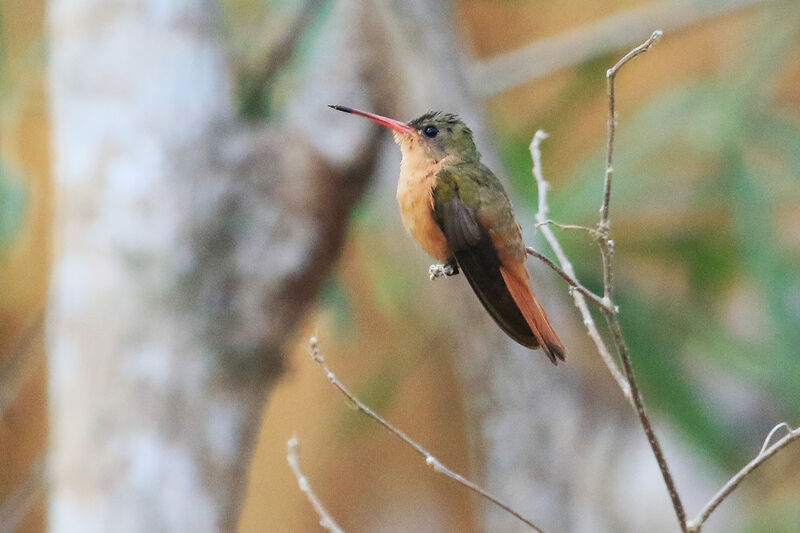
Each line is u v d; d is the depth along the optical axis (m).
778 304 11.23
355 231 11.27
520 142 11.71
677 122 11.92
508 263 6.03
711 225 11.96
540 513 8.77
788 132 11.73
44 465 8.88
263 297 8.54
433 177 6.32
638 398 4.54
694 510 13.94
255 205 8.60
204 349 8.28
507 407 8.87
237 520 8.40
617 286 11.16
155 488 7.98
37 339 10.52
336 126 8.92
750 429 13.66
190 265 8.30
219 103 8.73
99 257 8.25
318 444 16.83
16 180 9.77
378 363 16.03
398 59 8.95
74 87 8.59
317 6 9.30
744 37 13.52
